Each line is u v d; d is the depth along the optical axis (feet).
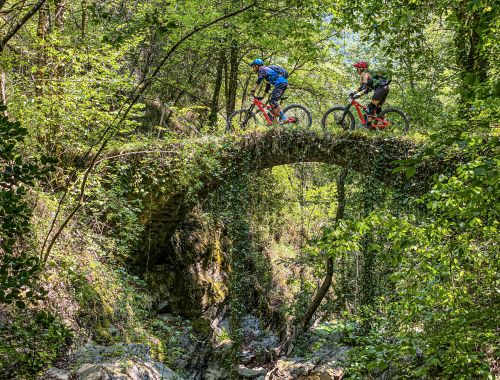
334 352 33.86
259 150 35.86
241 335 36.70
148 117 48.47
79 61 31.19
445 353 13.92
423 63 30.01
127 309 30.14
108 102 34.22
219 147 35.42
